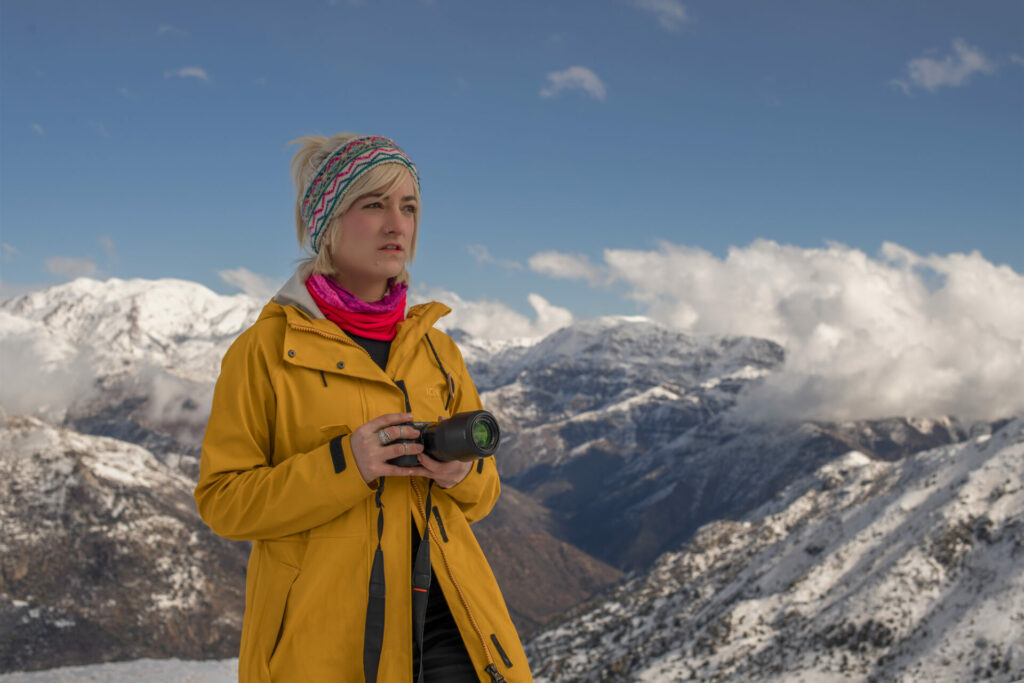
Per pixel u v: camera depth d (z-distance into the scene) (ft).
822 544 567.59
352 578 8.87
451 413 10.68
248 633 9.07
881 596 426.51
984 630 358.64
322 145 10.54
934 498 522.06
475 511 10.57
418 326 10.31
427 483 9.64
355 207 9.85
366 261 9.91
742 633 478.59
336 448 8.63
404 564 9.06
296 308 9.69
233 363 9.52
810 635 432.25
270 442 9.56
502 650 9.37
